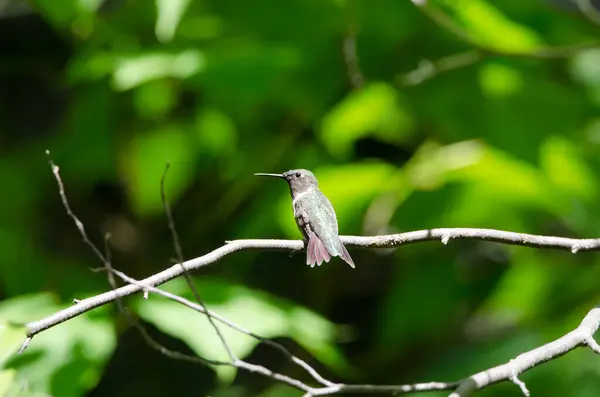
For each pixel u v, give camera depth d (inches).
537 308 489.1
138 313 362.0
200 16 447.5
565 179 439.2
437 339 488.1
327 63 443.5
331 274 499.8
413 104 445.4
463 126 450.9
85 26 458.9
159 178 462.9
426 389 241.6
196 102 474.6
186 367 488.4
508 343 454.9
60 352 339.9
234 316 356.2
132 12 460.8
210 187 489.7
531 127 446.9
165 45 440.5
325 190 408.2
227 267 484.4
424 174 404.8
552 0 477.4
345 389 246.5
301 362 251.0
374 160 454.6
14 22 508.4
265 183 462.0
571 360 438.9
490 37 419.5
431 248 474.9
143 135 466.0
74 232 491.8
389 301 480.7
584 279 480.1
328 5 430.9
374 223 430.6
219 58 416.2
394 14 440.1
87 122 469.4
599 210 446.3
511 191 414.6
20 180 473.7
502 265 499.8
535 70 457.4
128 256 498.6
